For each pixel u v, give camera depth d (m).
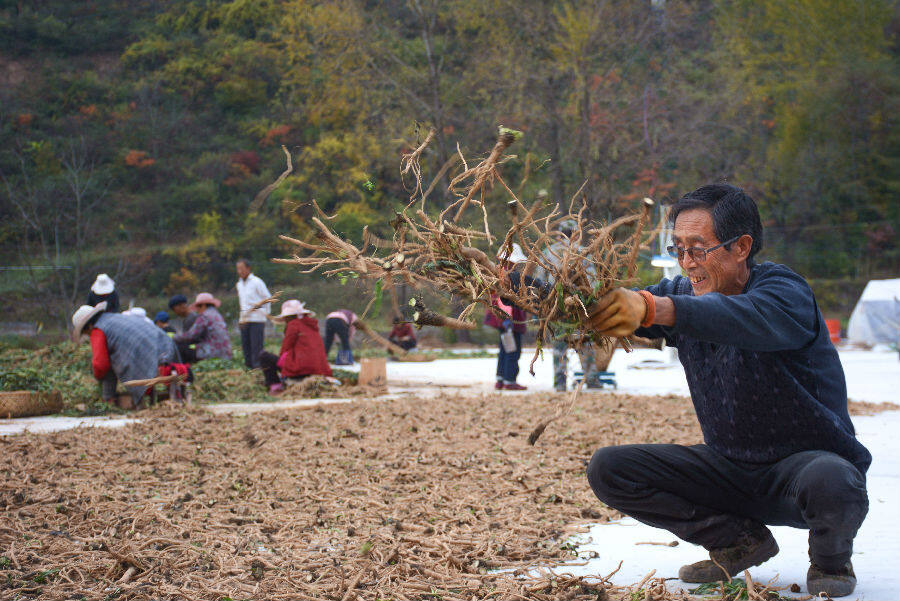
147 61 61.53
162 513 5.21
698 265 3.23
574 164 31.75
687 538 3.67
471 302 2.86
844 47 51.56
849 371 17.75
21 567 4.15
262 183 50.06
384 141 34.19
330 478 6.21
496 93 32.75
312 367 12.69
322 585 3.82
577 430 8.33
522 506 5.40
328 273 2.99
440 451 7.24
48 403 10.20
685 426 8.63
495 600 3.60
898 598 3.49
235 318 37.44
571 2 31.44
